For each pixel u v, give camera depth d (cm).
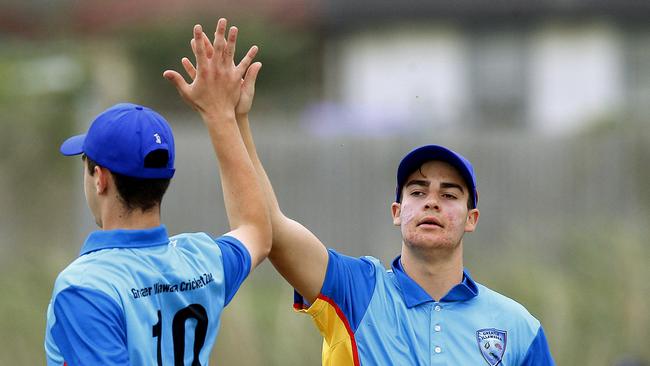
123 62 8644
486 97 8562
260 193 1775
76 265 1570
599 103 8281
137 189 1625
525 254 4403
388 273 1869
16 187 5416
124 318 1556
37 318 3709
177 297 1625
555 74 8494
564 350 3578
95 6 9438
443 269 1830
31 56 8469
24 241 5209
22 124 5456
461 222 1825
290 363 3484
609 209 5150
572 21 8444
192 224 5612
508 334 1823
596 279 3900
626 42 8462
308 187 5509
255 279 4800
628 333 3678
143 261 1606
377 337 1795
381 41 8669
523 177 5256
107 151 1619
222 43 1758
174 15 8844
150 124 1641
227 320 3525
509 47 8531
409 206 1830
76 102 6988
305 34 8906
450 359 1786
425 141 5400
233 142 1773
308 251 1812
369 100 8675
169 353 1609
